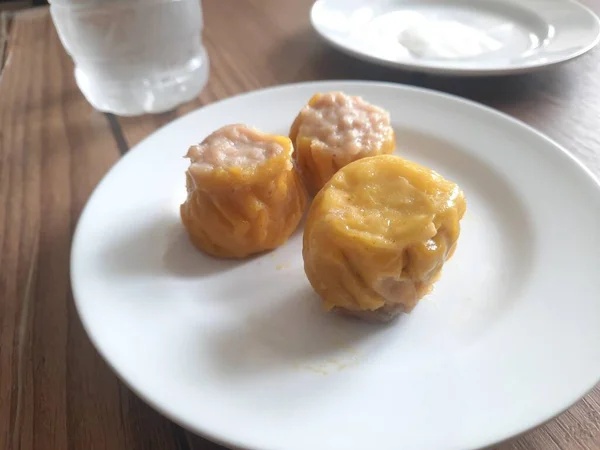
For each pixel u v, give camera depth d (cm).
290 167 15
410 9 26
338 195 13
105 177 16
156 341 12
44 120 21
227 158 15
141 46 21
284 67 24
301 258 15
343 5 26
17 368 13
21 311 14
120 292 13
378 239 12
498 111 19
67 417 12
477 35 24
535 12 24
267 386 11
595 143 18
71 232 16
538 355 11
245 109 19
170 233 15
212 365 12
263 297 14
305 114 17
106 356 12
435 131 18
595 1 27
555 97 21
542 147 16
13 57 25
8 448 11
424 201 13
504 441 10
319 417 11
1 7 37
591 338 11
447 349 12
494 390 11
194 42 22
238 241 15
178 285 14
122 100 22
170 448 11
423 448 10
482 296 13
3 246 16
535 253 14
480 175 17
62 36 21
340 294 13
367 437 10
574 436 11
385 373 12
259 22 27
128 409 12
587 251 13
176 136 18
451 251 13
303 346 13
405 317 13
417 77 23
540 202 15
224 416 10
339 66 24
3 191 18
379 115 17
